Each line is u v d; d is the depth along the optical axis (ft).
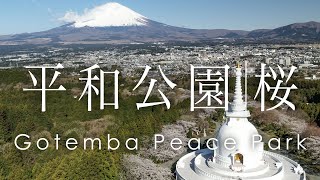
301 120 583.17
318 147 457.68
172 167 404.98
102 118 558.97
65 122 538.06
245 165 330.95
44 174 322.75
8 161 378.12
